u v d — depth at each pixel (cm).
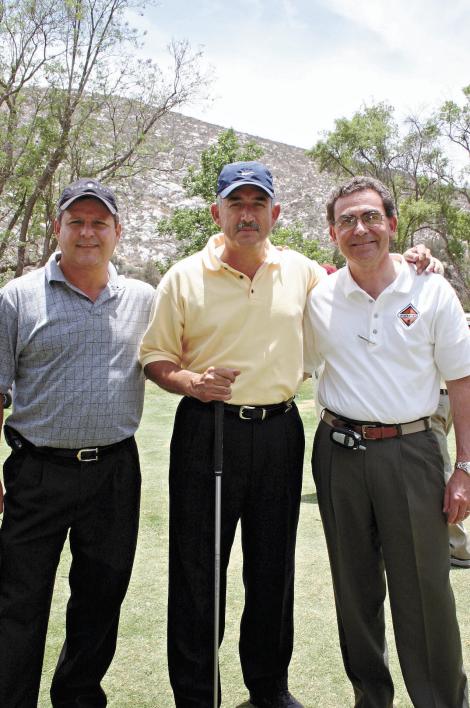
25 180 1385
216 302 210
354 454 198
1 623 193
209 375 192
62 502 198
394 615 200
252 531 215
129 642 255
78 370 198
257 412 209
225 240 214
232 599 290
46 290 202
